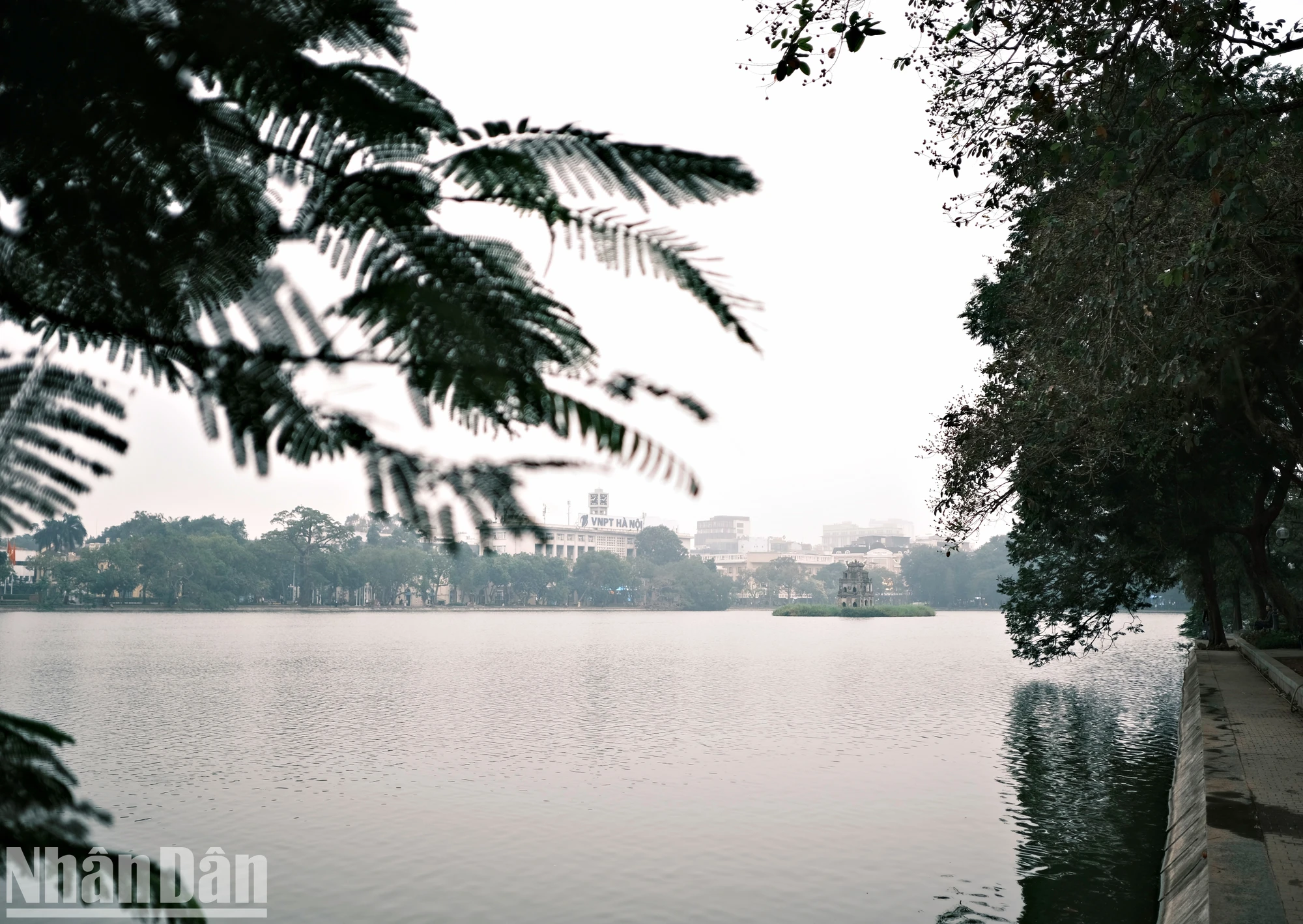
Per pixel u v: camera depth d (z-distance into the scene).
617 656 79.94
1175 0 13.61
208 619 146.75
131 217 1.38
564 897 18.30
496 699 49.56
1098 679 59.03
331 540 160.25
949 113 17.64
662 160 1.43
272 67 1.39
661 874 19.61
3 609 138.00
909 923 16.59
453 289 1.36
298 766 31.05
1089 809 23.97
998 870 19.30
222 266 1.39
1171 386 16.62
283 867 20.03
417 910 17.45
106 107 1.37
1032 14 15.01
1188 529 30.30
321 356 1.36
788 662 74.06
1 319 1.42
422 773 29.91
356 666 68.88
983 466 25.28
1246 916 7.80
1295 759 14.75
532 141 1.44
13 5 1.35
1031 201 20.62
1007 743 34.59
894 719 41.56
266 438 1.34
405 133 1.41
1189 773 16.03
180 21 1.37
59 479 1.36
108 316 1.40
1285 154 15.91
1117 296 15.55
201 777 29.06
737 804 25.59
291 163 1.43
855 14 9.52
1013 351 23.66
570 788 27.73
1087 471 24.80
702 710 44.94
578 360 1.36
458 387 1.31
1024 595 39.38
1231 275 16.66
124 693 51.84
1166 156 15.46
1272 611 43.19
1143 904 16.86
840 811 24.58
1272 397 25.20
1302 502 39.66
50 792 1.35
